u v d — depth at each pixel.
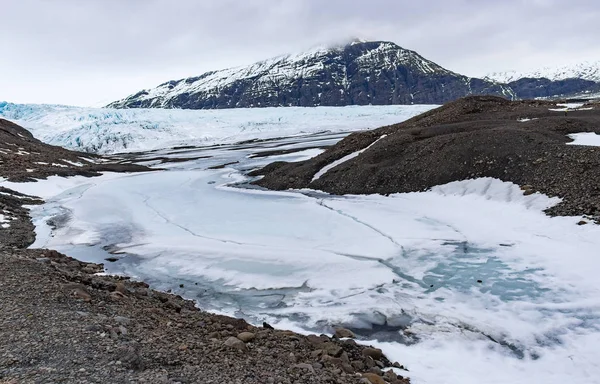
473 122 31.38
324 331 10.17
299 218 22.16
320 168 33.22
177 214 25.20
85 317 7.11
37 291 8.18
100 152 104.50
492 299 11.33
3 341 6.00
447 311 10.86
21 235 19.69
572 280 11.80
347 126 123.25
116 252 17.70
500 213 18.41
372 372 7.17
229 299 12.60
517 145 22.59
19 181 34.53
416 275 13.52
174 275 14.82
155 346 6.35
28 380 5.00
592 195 16.45
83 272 12.84
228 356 6.43
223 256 16.50
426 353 8.80
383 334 9.84
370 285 12.94
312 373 6.15
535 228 16.05
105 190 35.81
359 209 22.75
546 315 10.18
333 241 17.66
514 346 9.00
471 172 22.91
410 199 23.27
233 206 26.78
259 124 131.50
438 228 18.09
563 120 26.97
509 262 13.77
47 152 58.84
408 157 27.23
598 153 18.75
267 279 13.99
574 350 8.62
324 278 13.79
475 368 8.09
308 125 128.75
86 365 5.46
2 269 9.54
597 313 10.02
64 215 25.44
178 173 48.22
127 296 9.59
